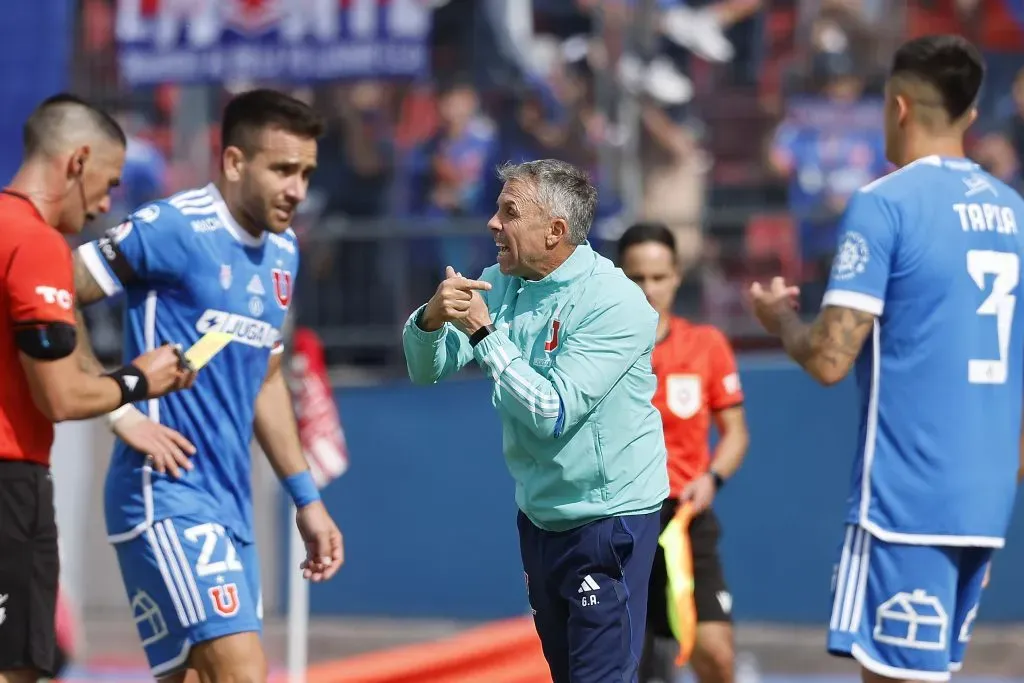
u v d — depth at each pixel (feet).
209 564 65.36
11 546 58.59
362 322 127.44
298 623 98.37
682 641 76.95
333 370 128.26
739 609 122.31
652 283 83.41
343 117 130.93
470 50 129.70
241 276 67.21
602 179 126.21
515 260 60.23
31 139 61.72
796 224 124.77
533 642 93.25
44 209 61.52
